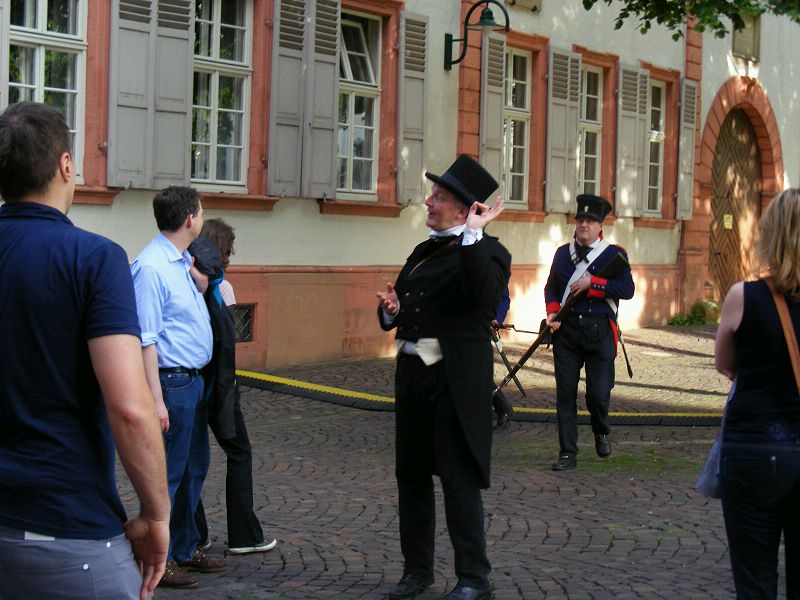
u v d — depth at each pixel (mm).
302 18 14320
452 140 16750
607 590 5684
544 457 9180
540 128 18438
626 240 20594
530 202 18453
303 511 7312
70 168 3008
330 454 9281
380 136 15703
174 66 12977
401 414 5457
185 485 5738
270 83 14062
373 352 15602
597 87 20062
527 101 18438
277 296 14234
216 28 13719
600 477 8430
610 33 19844
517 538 6684
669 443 9875
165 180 12953
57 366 2824
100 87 12359
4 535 2811
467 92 16906
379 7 15414
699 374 15000
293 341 14477
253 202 13922
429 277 5340
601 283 8703
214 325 5805
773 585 3949
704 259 22672
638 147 20547
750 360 3930
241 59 14039
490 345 5406
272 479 8281
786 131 25000
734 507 3955
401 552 6102
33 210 2932
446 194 5355
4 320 2836
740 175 24125
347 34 15414
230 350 5863
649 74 20672
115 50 12383
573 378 8766
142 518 2883
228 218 13734
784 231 3893
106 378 2793
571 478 8383
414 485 5531
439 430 5305
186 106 13117
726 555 6359
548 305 8875
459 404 5250
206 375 5840
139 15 12586
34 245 2867
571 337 8789
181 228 5484
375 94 15633
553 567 6086
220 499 7617
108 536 2873
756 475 3889
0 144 2908
